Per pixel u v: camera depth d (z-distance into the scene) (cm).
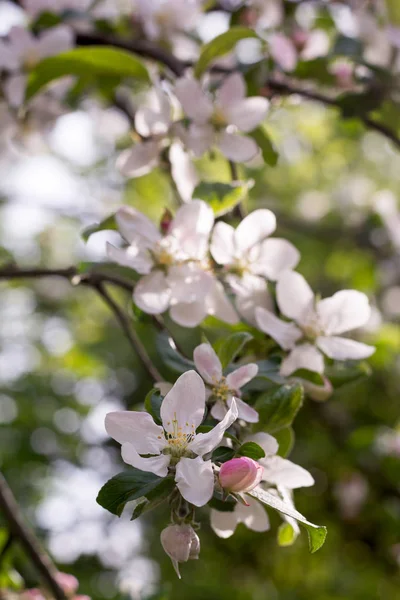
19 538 62
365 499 119
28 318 144
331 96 72
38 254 150
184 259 51
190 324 51
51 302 149
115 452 139
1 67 64
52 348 138
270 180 154
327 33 73
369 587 148
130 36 72
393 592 147
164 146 58
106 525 135
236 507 49
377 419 138
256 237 52
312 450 138
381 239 110
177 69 65
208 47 59
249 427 48
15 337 139
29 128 68
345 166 160
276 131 149
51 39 65
